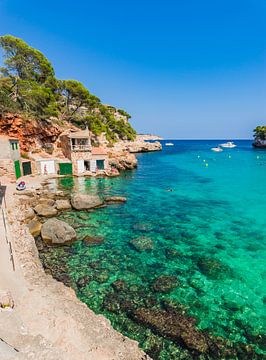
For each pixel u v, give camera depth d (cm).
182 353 837
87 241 1723
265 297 1177
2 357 585
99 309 1046
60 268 1370
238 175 4903
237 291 1219
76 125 6781
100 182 4094
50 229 1720
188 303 1109
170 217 2369
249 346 882
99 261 1473
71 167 4616
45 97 5462
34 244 1549
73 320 827
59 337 745
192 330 930
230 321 1009
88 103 7238
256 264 1496
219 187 3781
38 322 796
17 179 3769
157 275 1343
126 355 721
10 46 5347
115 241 1778
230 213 2512
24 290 977
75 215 2323
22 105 4978
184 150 13575
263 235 1959
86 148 4734
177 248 1700
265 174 5003
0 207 2117
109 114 9875
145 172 5375
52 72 6844
